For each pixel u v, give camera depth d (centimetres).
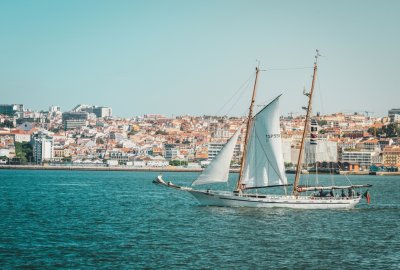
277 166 12450
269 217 11450
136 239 9119
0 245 8550
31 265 7425
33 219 11450
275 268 7381
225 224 10612
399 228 10538
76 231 9888
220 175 12456
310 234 9706
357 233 9912
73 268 7300
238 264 7538
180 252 8156
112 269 7256
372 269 7388
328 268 7412
